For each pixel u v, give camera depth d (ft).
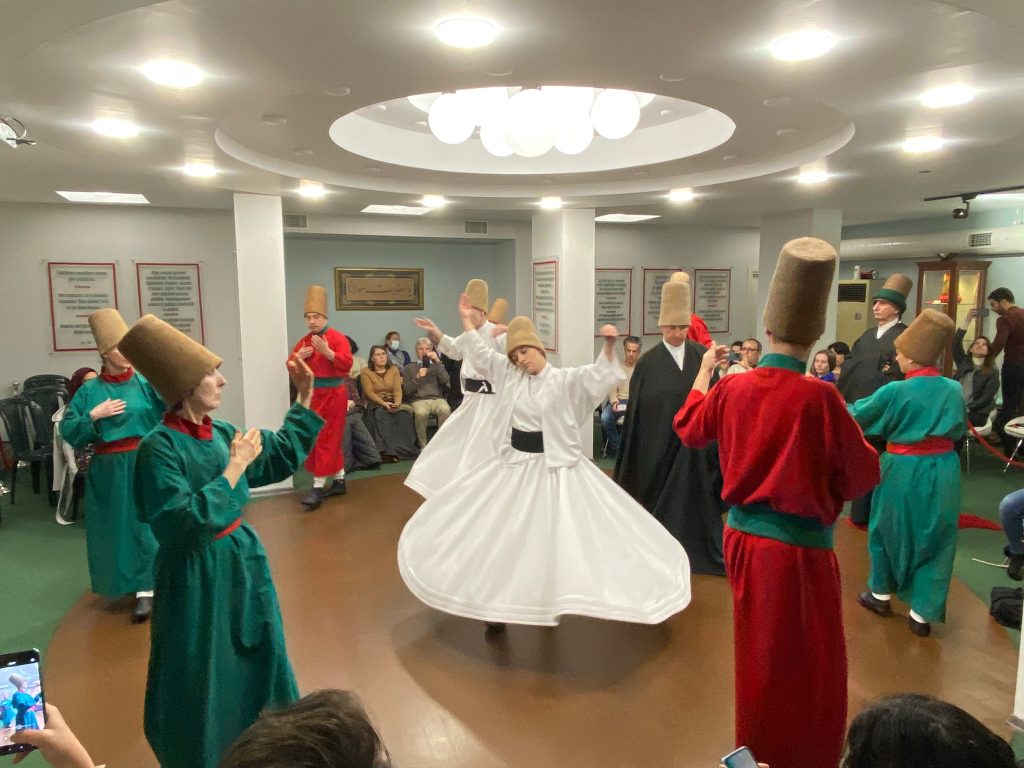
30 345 22.56
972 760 2.85
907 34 8.27
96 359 23.30
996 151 14.73
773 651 6.72
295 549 15.40
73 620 12.25
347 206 22.72
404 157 17.10
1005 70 9.57
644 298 30.96
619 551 9.95
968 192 20.42
